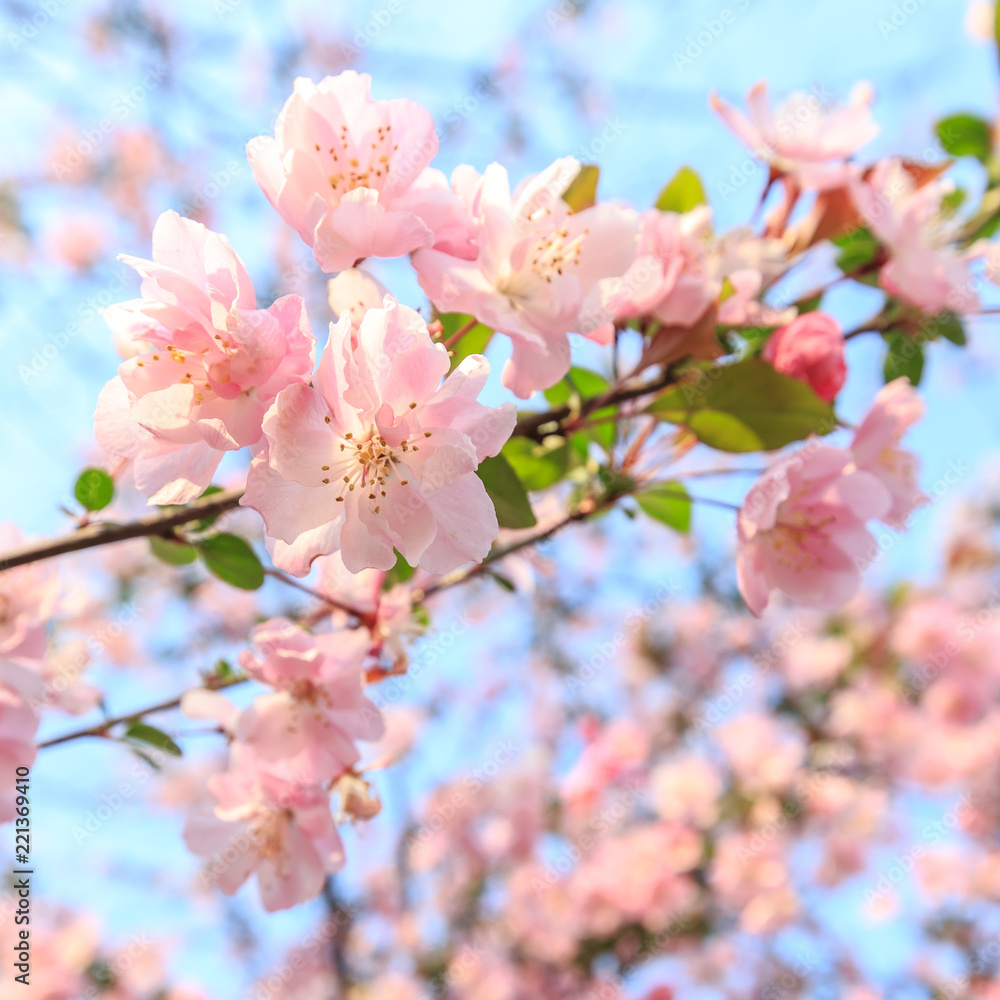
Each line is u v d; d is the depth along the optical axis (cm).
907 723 121
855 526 59
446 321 57
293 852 59
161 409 52
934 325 60
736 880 112
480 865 129
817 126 59
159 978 112
